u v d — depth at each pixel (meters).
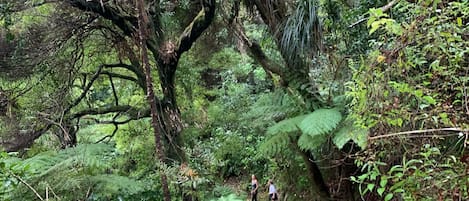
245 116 5.93
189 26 6.52
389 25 2.13
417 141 2.29
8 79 6.90
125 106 7.74
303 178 6.02
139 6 3.93
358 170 4.71
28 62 6.76
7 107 7.07
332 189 5.25
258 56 5.66
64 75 7.38
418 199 2.02
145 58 3.85
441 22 2.07
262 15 5.36
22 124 7.02
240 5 5.95
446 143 2.29
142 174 6.43
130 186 4.35
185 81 8.70
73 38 7.17
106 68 8.24
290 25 4.84
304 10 4.69
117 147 8.34
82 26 7.02
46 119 6.45
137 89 9.34
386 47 2.67
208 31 7.38
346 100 4.31
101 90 9.33
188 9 7.04
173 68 6.75
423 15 2.06
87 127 8.93
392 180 2.29
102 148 4.50
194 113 8.68
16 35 6.67
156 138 3.82
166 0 6.68
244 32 6.04
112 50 8.14
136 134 8.41
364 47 4.16
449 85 2.11
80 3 5.96
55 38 6.89
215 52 8.75
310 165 5.29
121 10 6.17
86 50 7.96
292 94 5.15
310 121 4.16
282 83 5.39
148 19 6.25
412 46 2.16
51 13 6.88
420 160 2.05
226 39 7.55
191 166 4.71
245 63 9.80
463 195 1.98
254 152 8.66
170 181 3.86
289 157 5.84
